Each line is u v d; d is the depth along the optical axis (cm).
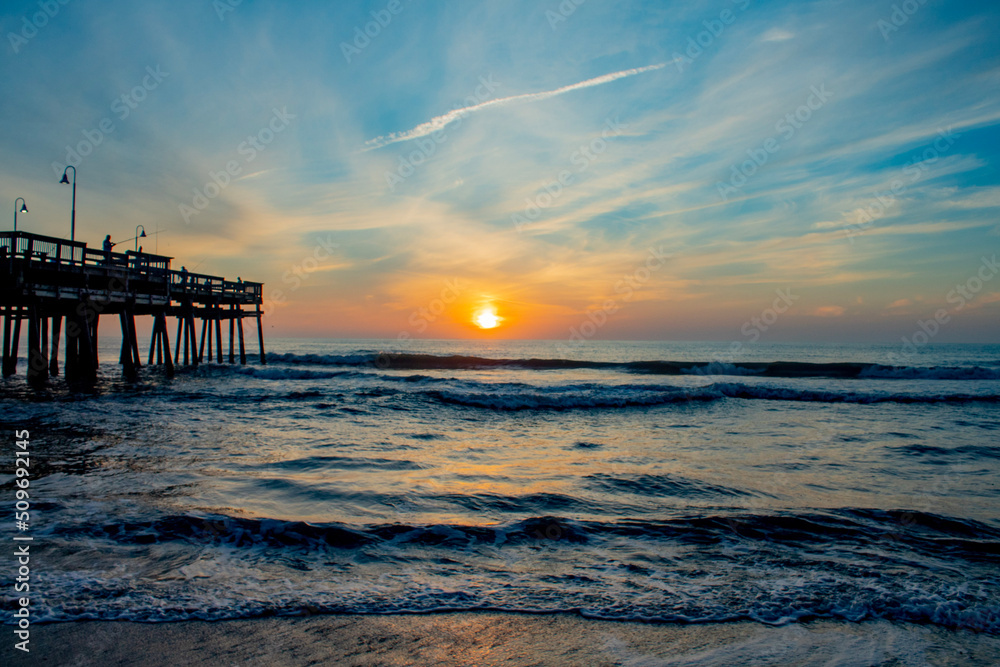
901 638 394
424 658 355
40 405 1581
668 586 475
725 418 1677
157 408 1595
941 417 1702
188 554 516
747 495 782
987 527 645
